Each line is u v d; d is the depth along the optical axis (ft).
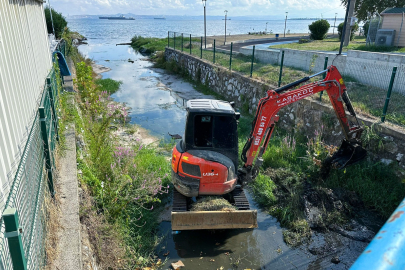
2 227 9.86
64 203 17.92
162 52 102.22
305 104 35.47
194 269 19.03
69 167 21.90
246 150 23.56
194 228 19.85
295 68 50.37
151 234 21.76
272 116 23.34
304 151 32.32
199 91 62.95
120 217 20.58
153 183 23.84
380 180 26.61
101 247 17.22
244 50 68.13
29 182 12.27
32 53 21.89
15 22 17.51
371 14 101.86
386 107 27.71
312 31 96.53
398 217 2.47
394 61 35.01
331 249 20.74
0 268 8.64
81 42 175.63
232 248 20.89
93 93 43.16
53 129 22.88
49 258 13.66
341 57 42.65
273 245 21.25
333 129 31.63
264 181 27.35
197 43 92.17
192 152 21.33
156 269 18.86
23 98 16.76
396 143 25.99
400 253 2.06
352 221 23.39
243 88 49.29
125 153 26.94
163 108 51.72
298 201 24.88
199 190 21.16
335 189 26.55
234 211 19.89
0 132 11.55
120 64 96.78
